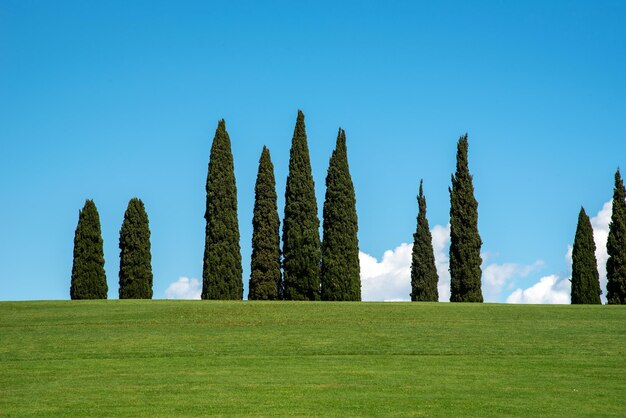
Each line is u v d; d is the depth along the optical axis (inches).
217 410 919.0
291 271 2640.3
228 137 2691.9
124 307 1950.1
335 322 1715.1
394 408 927.7
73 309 1916.8
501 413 903.7
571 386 1067.3
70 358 1316.4
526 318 1788.9
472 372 1175.6
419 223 3112.7
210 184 2652.6
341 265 2632.9
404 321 1732.3
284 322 1715.1
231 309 1908.2
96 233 2618.1
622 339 1501.0
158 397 993.5
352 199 2679.6
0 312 1872.5
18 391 1037.8
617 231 2696.9
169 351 1374.3
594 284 2655.0
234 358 1309.1
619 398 989.2
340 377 1132.5
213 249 2618.1
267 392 1023.0
